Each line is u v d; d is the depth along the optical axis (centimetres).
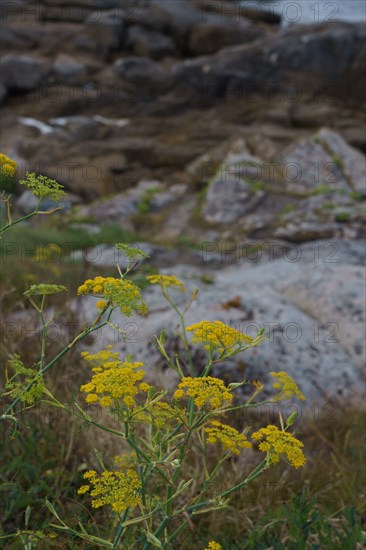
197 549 253
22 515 254
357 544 267
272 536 255
